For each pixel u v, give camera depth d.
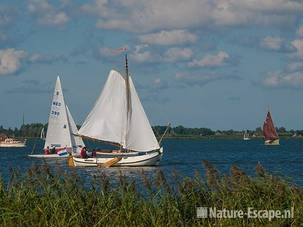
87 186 32.91
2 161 151.00
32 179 31.97
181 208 30.50
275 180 32.16
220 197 31.33
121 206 30.05
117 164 117.31
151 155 119.88
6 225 29.52
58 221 29.14
